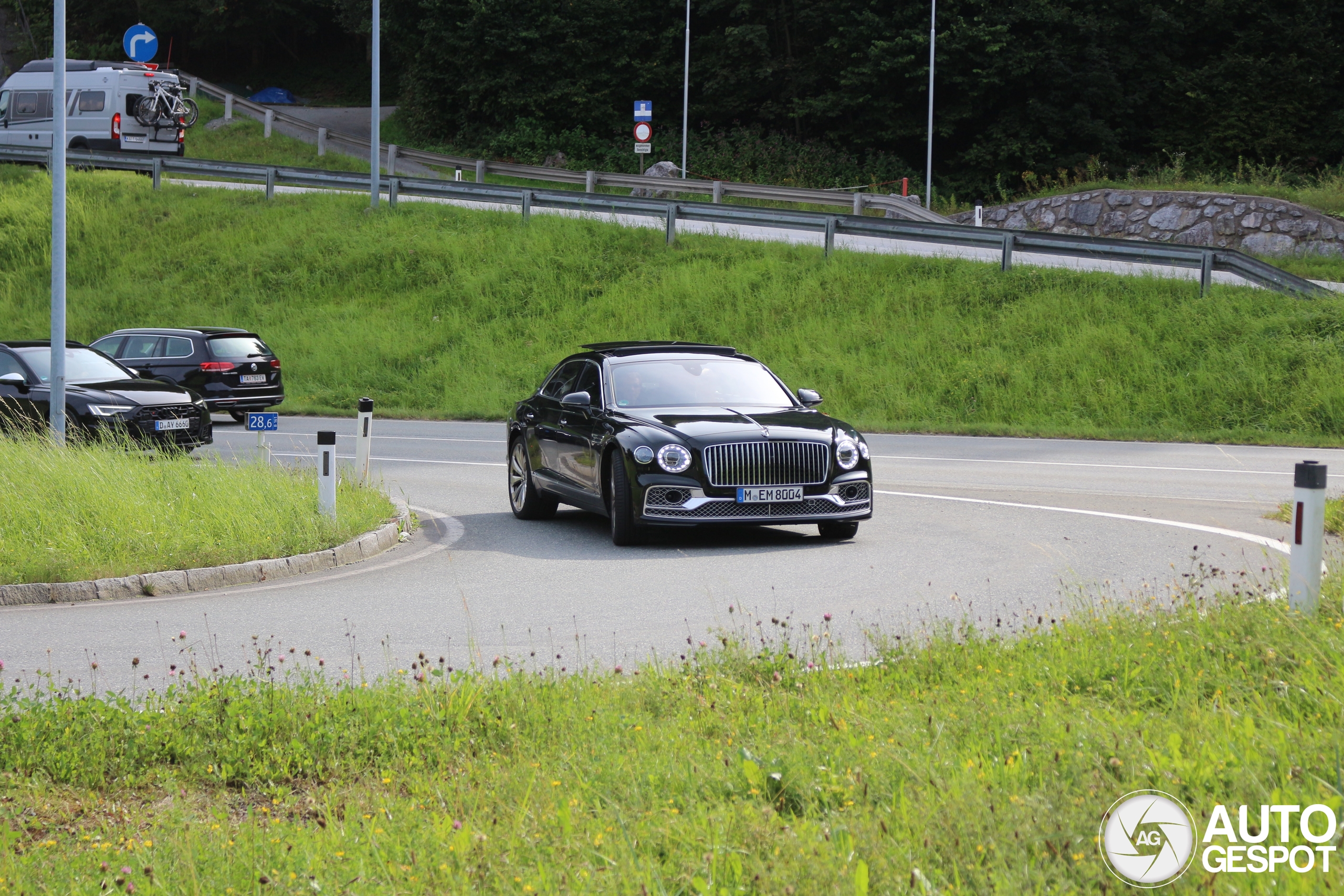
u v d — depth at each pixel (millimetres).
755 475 23250
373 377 61938
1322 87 117188
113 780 10984
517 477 29297
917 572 21000
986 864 7691
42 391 38469
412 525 27328
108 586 19828
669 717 11797
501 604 18969
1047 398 50000
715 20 135500
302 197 83125
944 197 118875
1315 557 14305
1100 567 21062
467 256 71250
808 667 13703
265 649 16094
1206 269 54250
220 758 11219
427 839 8758
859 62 124500
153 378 46594
